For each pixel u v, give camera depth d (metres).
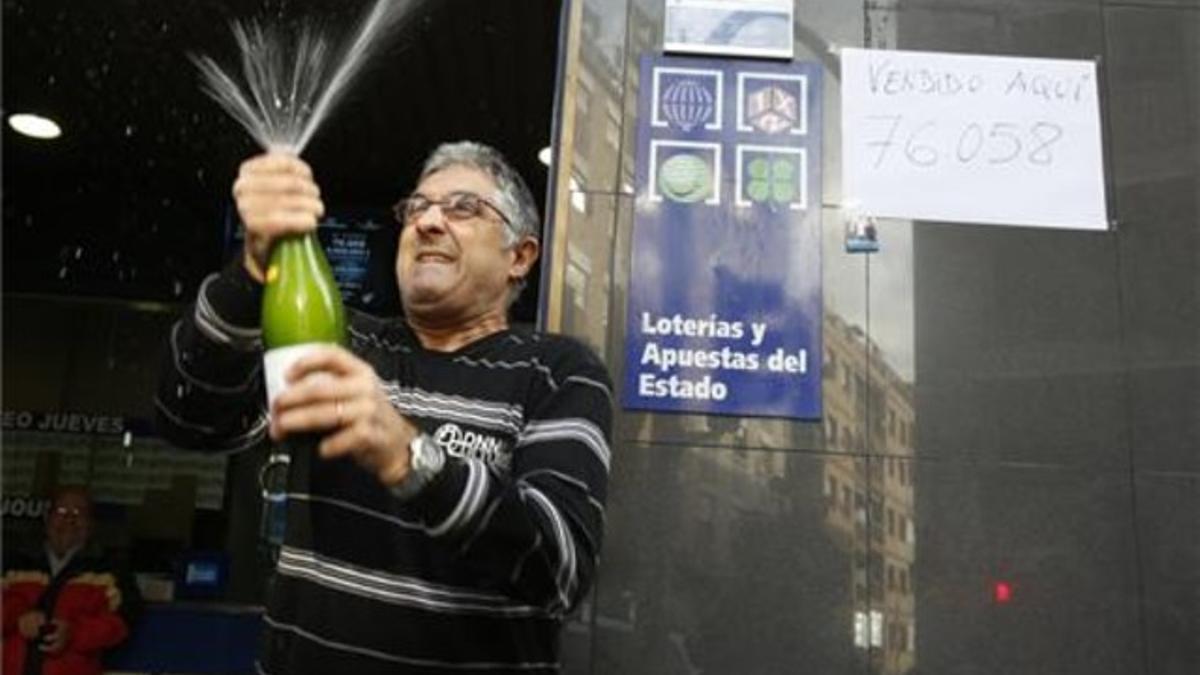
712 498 2.33
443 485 1.06
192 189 6.04
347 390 0.96
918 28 2.58
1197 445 2.38
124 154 5.59
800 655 2.27
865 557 2.32
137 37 4.18
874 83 2.55
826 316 2.43
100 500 5.92
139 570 5.81
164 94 4.83
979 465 2.36
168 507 5.91
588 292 2.43
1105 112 2.55
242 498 5.91
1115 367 2.42
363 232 5.62
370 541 1.44
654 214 2.47
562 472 1.34
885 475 2.36
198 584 5.50
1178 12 2.59
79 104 4.97
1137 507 2.35
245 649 4.88
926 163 2.51
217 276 1.30
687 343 2.41
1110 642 2.29
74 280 6.00
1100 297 2.45
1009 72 2.56
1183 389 2.41
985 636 2.29
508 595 1.21
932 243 2.47
